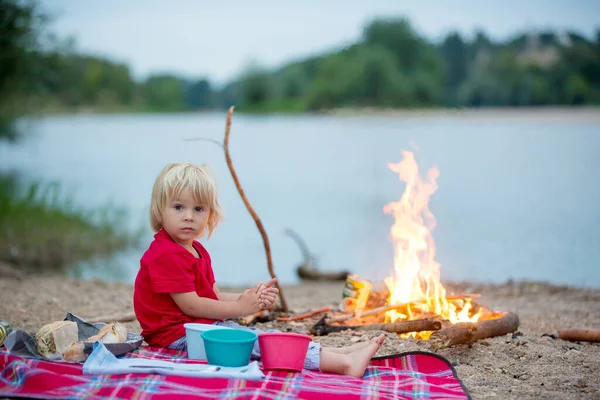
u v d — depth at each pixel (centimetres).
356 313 513
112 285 791
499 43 8288
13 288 719
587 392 385
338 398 344
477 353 455
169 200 404
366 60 8481
